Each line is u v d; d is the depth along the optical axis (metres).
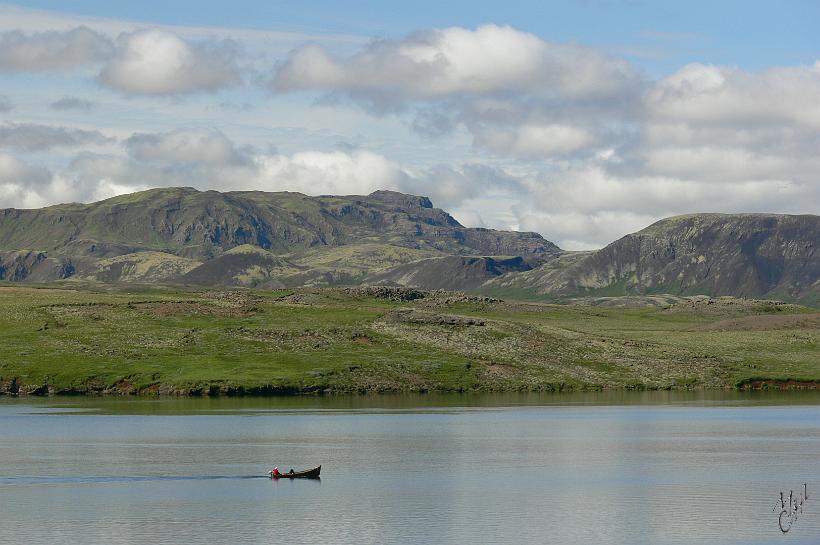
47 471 126.88
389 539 93.25
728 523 99.69
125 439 155.75
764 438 161.62
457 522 99.75
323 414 194.50
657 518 101.62
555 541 92.81
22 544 91.38
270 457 138.88
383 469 130.38
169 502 109.00
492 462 136.12
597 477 124.44
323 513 103.75
